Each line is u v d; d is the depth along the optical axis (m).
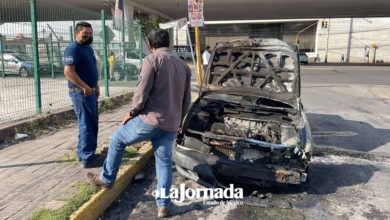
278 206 4.25
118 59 12.71
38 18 8.38
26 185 4.02
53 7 8.70
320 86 16.56
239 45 6.28
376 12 34.00
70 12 9.40
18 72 8.33
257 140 4.64
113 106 9.31
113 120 7.64
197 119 5.36
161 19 33.00
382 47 48.69
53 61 9.02
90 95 4.47
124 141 3.76
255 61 6.18
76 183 4.08
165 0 25.69
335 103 11.87
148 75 3.46
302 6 29.16
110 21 12.22
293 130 4.80
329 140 7.28
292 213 4.08
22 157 4.97
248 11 32.22
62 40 9.29
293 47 6.21
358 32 49.09
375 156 6.30
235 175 4.42
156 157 3.81
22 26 8.09
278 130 5.01
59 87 9.11
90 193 3.85
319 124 8.68
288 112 5.47
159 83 3.54
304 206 4.28
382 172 5.50
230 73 6.27
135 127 3.63
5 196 3.73
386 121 9.20
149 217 3.88
